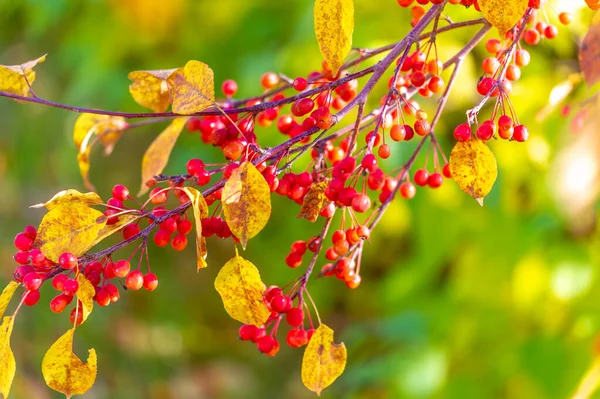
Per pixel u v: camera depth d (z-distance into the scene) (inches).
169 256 96.8
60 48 84.1
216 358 104.6
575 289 53.5
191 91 35.7
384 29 54.4
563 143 32.9
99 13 75.5
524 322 57.3
